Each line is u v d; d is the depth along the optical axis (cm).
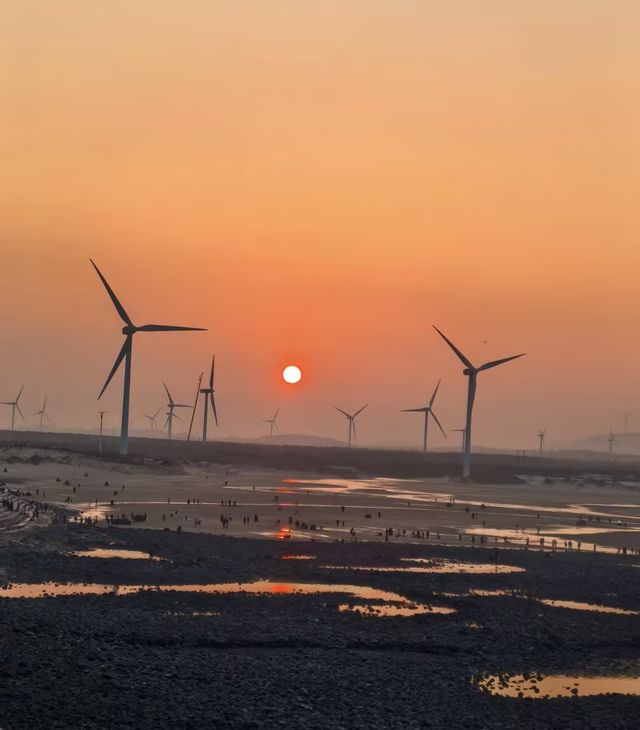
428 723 3734
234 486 18062
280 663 4491
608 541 10825
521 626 5638
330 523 11269
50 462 18562
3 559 7019
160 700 3772
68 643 4516
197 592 6256
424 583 7044
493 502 16975
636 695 4316
